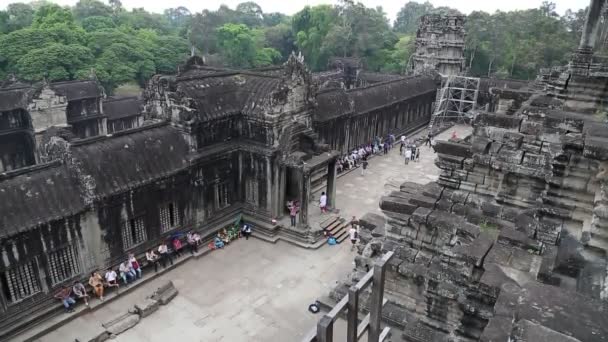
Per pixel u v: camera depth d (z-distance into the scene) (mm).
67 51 86250
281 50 145000
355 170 53562
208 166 34844
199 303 28641
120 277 29484
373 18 128625
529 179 18875
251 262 33531
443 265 18359
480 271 15820
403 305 20422
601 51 32906
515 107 28234
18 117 49750
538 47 92812
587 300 7895
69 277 27109
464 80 79250
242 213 39125
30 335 24703
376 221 24484
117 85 95438
